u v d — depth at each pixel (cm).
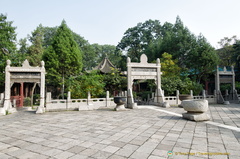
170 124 684
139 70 1441
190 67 2048
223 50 2997
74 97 1560
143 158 347
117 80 1803
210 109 1166
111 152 384
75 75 1898
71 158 354
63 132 579
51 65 1730
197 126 642
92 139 488
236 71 2256
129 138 492
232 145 420
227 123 693
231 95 1756
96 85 1559
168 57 1964
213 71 1762
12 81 1224
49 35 3506
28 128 656
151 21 3731
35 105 1991
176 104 1497
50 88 2462
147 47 3462
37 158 360
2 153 394
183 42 2205
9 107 1212
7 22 1650
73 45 1897
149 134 533
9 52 1706
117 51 4156
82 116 936
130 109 1243
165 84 1661
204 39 2014
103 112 1103
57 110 1213
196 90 1764
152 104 1525
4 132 598
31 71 1220
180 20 2630
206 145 421
